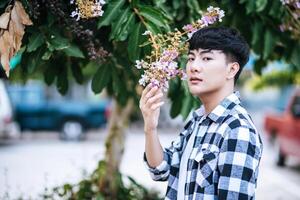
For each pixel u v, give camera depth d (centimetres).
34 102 1474
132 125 1858
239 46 198
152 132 210
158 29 252
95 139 1526
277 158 1019
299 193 775
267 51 320
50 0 255
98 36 286
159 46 222
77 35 268
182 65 248
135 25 256
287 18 314
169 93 327
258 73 393
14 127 1228
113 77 306
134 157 1136
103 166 466
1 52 228
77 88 1540
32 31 252
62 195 449
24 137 1529
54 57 317
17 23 232
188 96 308
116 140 470
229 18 325
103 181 460
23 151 1216
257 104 2781
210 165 189
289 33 329
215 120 195
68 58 325
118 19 256
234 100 199
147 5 263
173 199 212
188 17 302
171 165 216
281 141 993
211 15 225
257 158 186
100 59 286
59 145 1361
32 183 724
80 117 1484
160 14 255
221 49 196
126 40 277
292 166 1028
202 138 198
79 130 1487
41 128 1480
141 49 256
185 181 201
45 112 1476
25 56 274
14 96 1467
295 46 334
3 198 454
